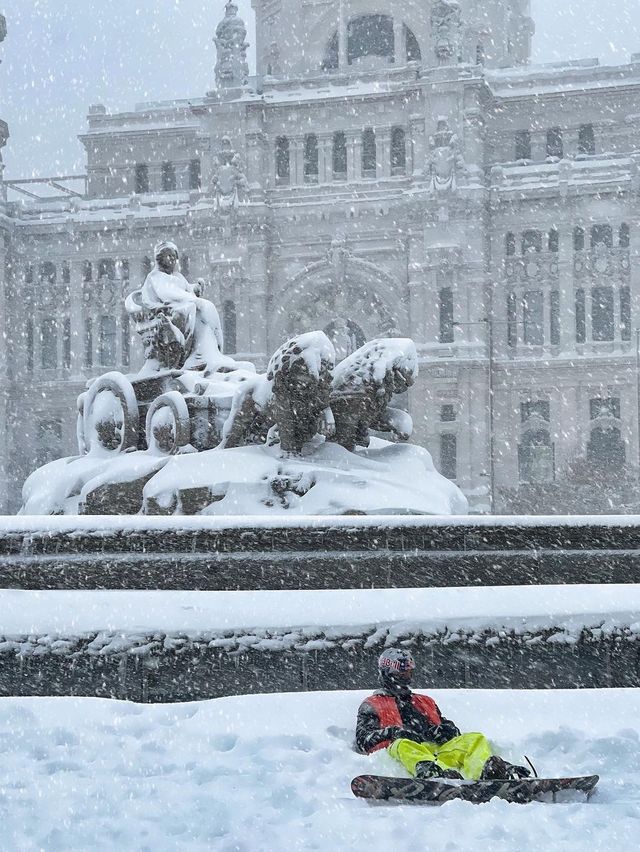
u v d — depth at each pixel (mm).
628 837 11867
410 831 12211
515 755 15875
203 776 14953
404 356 37750
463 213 193625
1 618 23125
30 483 42281
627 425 190125
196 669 22547
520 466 195375
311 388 35812
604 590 23906
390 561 26781
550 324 195500
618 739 16375
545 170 196500
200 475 35844
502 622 22656
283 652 22516
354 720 18109
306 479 34812
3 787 14328
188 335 42688
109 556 26984
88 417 42969
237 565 26828
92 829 12398
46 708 18984
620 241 193375
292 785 14242
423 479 36438
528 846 11578
